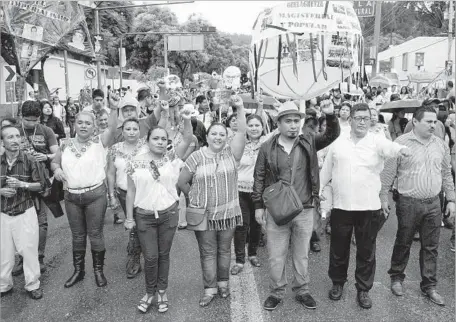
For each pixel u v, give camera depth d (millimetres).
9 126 4512
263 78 6254
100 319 4105
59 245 6070
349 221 4285
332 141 4211
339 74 6164
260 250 5852
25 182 4445
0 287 4570
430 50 28406
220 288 4527
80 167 4613
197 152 4344
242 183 5105
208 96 9812
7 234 4449
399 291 4512
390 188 4656
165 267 4250
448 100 8672
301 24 5477
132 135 5156
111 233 6566
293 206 3928
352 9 5750
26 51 10195
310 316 4113
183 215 6770
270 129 7301
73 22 10672
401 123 7762
